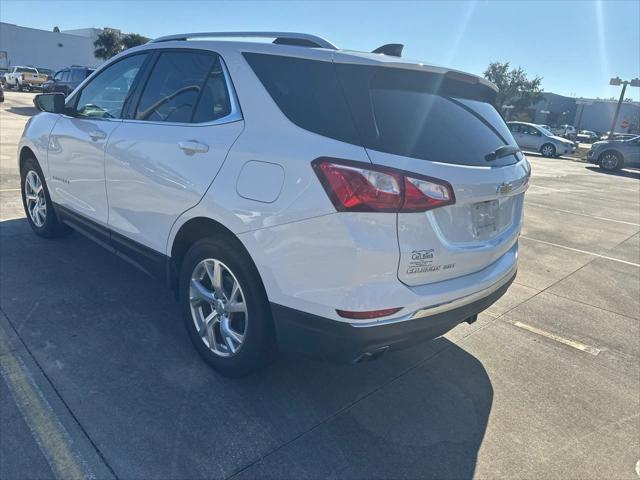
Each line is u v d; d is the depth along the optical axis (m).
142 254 3.50
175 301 4.05
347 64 2.56
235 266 2.78
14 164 8.98
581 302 4.86
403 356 3.59
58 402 2.75
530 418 2.98
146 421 2.66
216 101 2.99
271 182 2.54
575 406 3.13
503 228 3.13
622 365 3.67
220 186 2.76
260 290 2.72
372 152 2.36
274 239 2.53
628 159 19.27
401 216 2.36
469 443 2.72
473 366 3.52
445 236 2.57
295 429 2.71
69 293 4.04
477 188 2.62
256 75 2.82
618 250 6.89
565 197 11.45
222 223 2.76
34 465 2.32
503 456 2.64
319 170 2.38
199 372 3.13
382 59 2.59
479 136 2.90
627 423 2.99
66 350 3.24
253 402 2.90
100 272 4.49
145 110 3.50
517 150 3.24
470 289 2.75
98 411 2.70
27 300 3.86
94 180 3.87
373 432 2.75
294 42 2.96
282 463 2.47
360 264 2.33
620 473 2.58
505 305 4.68
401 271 2.42
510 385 3.31
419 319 2.52
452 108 2.85
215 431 2.64
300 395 3.01
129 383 2.96
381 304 2.38
